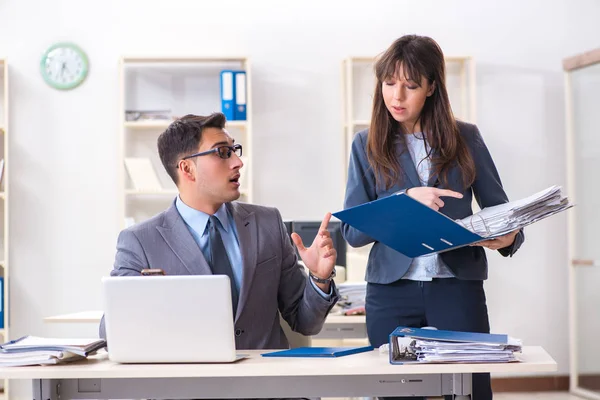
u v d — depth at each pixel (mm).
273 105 5863
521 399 5570
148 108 5832
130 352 2180
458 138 2742
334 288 2590
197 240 2664
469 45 5941
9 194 5711
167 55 5609
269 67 5875
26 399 5605
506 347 2090
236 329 2596
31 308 5711
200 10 5848
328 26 5887
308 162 5871
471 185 2789
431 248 2434
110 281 2172
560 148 5961
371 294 2799
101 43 5797
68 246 5754
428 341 2115
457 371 2057
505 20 5949
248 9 5867
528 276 5926
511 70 5949
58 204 5754
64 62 5762
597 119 5504
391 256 2717
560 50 5977
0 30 5746
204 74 5863
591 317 5609
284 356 2271
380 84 2736
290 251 2791
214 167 2613
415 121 2760
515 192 5938
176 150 2648
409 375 2113
